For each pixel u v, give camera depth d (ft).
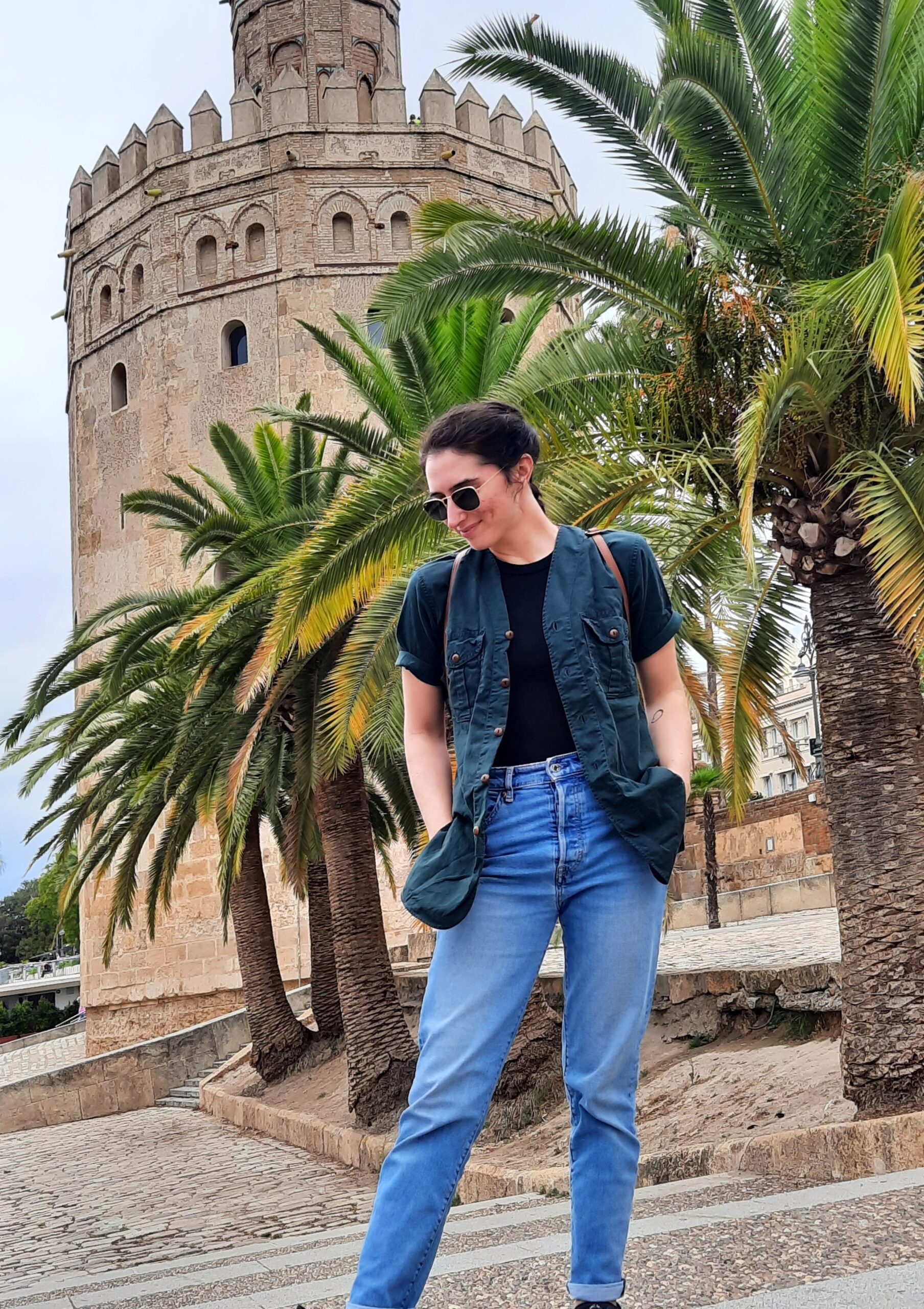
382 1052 52.60
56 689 55.26
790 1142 21.56
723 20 27.35
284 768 68.33
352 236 113.29
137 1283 16.28
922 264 23.16
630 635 7.55
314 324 111.45
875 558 24.52
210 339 114.52
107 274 123.85
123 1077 91.20
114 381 122.11
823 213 27.14
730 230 28.37
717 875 93.04
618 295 29.19
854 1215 11.15
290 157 112.68
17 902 391.65
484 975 6.85
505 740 7.15
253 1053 73.05
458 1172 6.61
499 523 7.29
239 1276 14.51
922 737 27.07
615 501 27.86
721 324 26.00
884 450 26.16
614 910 6.95
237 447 58.44
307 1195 43.45
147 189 117.39
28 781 58.70
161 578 114.21
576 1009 7.07
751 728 34.76
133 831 67.41
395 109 115.34
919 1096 25.58
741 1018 40.37
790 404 25.13
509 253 28.22
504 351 44.32
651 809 6.96
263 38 126.82
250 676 29.91
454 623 7.38
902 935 26.17
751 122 26.37
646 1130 34.37
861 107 26.20
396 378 46.14
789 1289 8.00
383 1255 6.41
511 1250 11.26
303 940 107.04
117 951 111.14
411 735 7.63
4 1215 47.75
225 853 56.80
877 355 20.61
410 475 29.37
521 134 122.21
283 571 36.58
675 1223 11.78
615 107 27.76
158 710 58.44
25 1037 145.38
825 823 86.28
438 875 6.92
